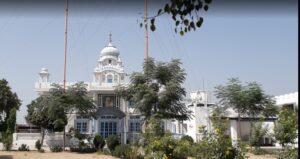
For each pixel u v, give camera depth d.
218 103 41.91
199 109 51.00
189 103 52.62
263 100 40.75
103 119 49.62
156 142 17.45
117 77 58.03
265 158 27.56
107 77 57.88
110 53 62.25
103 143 35.88
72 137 41.25
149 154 18.08
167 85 35.78
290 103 43.25
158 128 21.72
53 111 37.41
